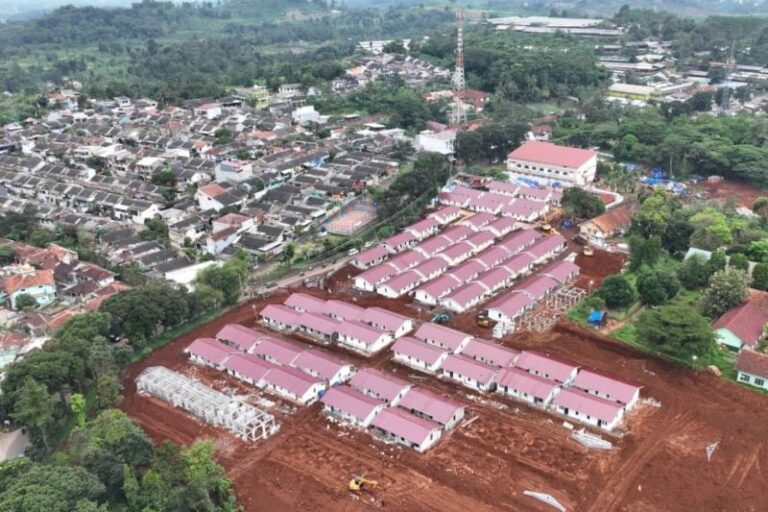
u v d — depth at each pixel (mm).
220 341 104875
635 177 177750
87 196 169875
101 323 98500
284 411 88438
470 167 190875
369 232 146500
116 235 146875
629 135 196375
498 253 130125
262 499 73000
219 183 170000
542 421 84062
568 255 132375
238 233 145625
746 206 160500
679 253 130250
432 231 146000
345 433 83562
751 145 187125
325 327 106062
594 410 82562
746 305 103750
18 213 158750
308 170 184250
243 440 82750
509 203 156375
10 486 66562
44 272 126562
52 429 84250
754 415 83562
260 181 173750
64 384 89625
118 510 71500
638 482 72875
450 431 82938
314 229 150375
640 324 97312
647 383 90562
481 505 70812
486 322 107312
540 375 91875
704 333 91750
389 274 124312
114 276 128750
